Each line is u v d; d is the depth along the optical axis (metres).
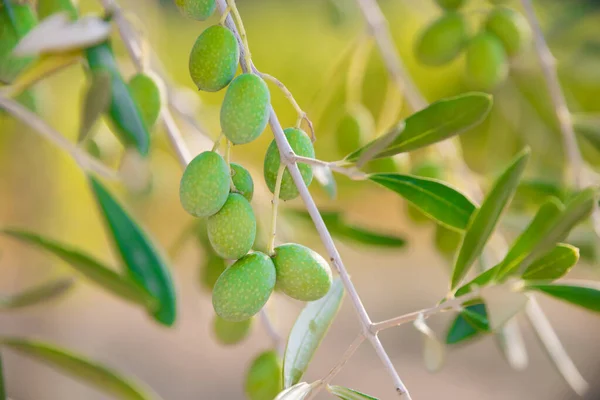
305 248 0.47
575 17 0.81
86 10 0.76
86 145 0.71
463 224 0.52
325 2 0.95
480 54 0.66
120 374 0.58
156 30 0.91
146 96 0.54
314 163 0.47
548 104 0.78
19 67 0.55
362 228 0.63
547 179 0.68
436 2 0.67
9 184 0.96
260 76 0.47
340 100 0.82
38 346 0.58
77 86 0.82
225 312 0.46
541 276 0.49
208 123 0.82
